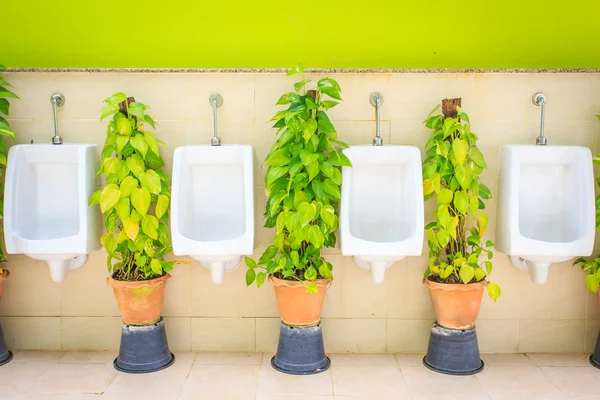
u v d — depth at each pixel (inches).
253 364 94.9
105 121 95.5
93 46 99.0
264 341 99.7
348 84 94.8
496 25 99.1
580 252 88.2
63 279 92.6
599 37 99.3
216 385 87.0
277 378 89.5
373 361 96.5
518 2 98.8
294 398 83.0
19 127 95.5
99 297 99.0
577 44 99.6
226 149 89.3
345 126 95.7
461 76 95.0
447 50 99.6
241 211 92.4
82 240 87.1
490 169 96.2
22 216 89.5
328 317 99.3
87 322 99.7
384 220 92.2
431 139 90.1
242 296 99.0
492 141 96.0
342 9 98.7
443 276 90.6
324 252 97.7
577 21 99.1
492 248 98.0
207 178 92.2
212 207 92.5
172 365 94.2
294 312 90.0
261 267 97.5
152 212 95.5
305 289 88.0
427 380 89.3
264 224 97.0
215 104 93.4
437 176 87.7
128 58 99.3
